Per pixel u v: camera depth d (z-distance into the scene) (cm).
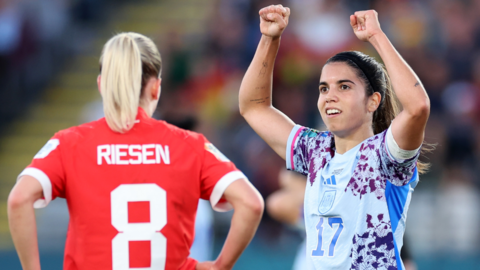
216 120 3388
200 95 3534
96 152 948
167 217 945
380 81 955
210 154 988
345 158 947
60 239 2773
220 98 3491
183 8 4550
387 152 895
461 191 2664
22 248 917
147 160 952
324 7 3869
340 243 905
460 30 3816
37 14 3956
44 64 4016
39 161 933
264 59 1066
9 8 3797
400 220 909
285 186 1645
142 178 945
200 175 979
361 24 948
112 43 960
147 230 936
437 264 2397
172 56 3584
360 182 913
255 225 977
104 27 4381
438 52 3712
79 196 935
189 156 973
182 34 4109
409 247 1190
